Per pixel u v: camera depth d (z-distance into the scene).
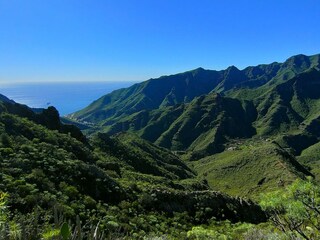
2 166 33.22
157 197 43.53
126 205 37.59
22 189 26.14
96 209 31.61
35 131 54.94
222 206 47.19
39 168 35.81
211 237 27.81
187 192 47.34
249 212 48.41
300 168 118.31
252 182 104.50
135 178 61.28
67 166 39.41
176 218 39.97
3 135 42.38
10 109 68.25
